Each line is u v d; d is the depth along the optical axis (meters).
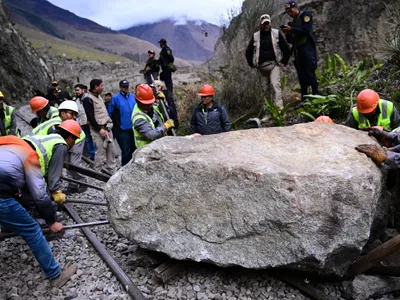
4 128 5.23
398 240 2.67
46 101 5.29
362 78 6.48
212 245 2.86
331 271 2.75
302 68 6.04
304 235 2.55
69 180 4.68
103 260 3.53
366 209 2.58
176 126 7.62
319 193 2.57
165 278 3.05
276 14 8.53
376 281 2.91
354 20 8.24
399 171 3.38
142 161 3.04
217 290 3.00
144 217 3.04
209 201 2.84
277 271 3.09
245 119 7.25
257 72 7.31
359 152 2.94
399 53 6.50
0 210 2.82
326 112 6.02
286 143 3.16
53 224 3.28
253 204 2.70
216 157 2.94
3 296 3.10
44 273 3.42
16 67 17.27
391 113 3.83
